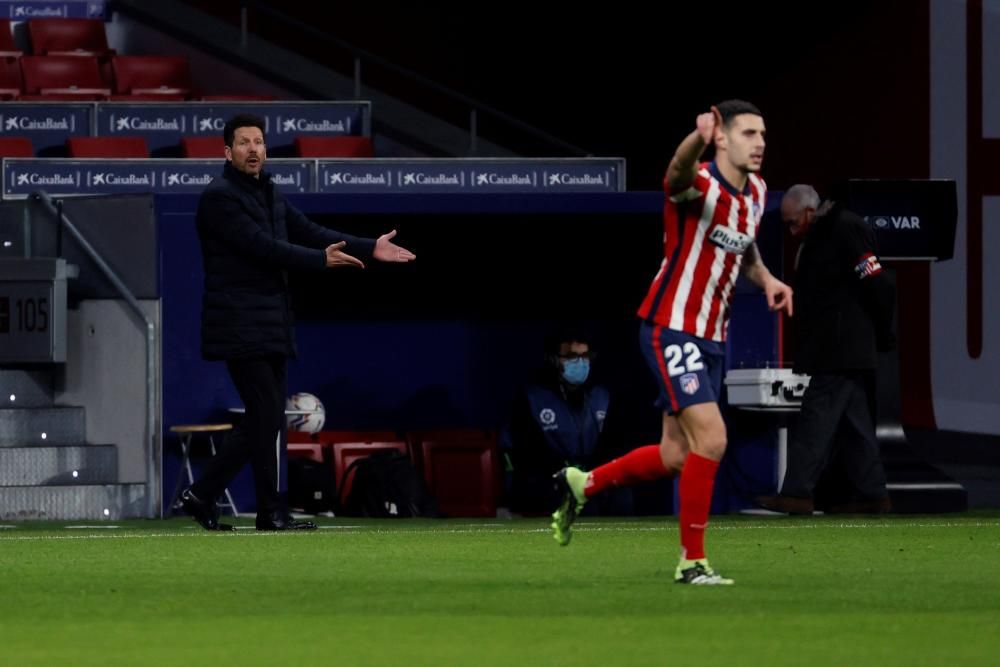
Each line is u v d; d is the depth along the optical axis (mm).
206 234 34031
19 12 77562
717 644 17125
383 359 47219
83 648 16922
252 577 24281
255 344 34000
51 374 43094
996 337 58344
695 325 22797
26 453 40750
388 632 18078
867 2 60750
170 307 41312
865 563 26609
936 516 40062
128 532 34562
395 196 41219
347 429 46938
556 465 41938
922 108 59375
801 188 39062
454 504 45781
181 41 77062
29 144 64562
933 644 17156
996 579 23906
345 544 30609
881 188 39938
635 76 68500
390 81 75938
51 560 27312
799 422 39125
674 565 26094
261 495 34594
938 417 59844
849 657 16250
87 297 42375
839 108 61906
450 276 46875
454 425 47500
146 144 65938
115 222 41938
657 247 45406
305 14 77188
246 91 76250
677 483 43500
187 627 18547
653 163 67938
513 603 20797
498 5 73562
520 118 72938
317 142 66562
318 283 46688
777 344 43125
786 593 21922
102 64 75188
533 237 46031
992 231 58562
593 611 19938
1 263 41562
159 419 40938
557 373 42031
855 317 38594
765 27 64062
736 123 22641
